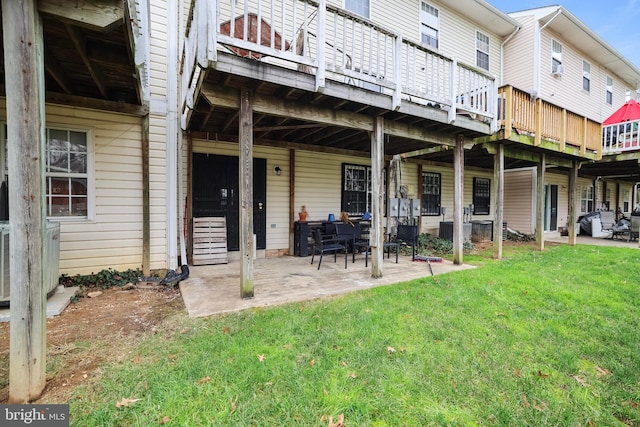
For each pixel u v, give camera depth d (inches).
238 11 218.5
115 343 97.2
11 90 68.4
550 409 69.9
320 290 151.3
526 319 119.4
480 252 286.8
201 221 217.0
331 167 283.6
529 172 409.7
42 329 72.7
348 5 275.3
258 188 245.3
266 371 80.5
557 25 397.7
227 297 140.3
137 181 179.5
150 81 181.5
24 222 70.1
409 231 241.0
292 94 143.8
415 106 174.4
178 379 76.9
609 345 100.0
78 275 164.7
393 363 86.0
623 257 251.3
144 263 180.2
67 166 163.9
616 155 328.5
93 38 115.0
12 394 69.5
